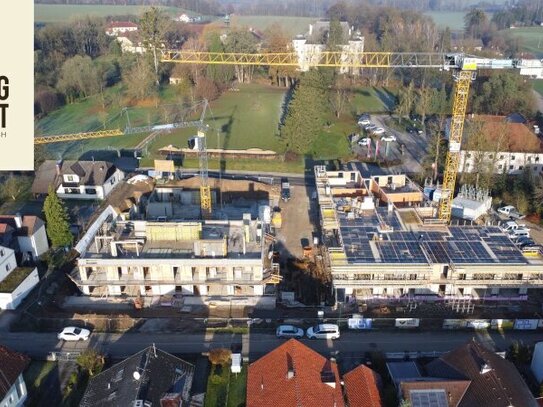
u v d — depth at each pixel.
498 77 163.62
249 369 57.00
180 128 154.38
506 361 56.53
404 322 69.00
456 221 98.56
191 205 108.81
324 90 162.50
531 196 103.44
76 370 61.31
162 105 174.62
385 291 75.25
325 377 54.09
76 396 57.72
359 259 73.44
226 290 76.31
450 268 72.19
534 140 119.56
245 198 112.00
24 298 74.50
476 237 80.12
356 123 159.50
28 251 81.75
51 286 76.69
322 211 88.00
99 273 76.06
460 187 112.44
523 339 67.12
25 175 116.69
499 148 115.19
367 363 61.66
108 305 74.00
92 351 61.22
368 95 193.00
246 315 71.81
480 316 72.00
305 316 71.38
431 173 118.56
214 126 155.50
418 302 74.06
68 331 66.88
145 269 75.81
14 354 55.81
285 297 75.50
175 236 79.19
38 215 99.50
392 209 88.19
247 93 193.12
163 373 53.47
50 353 63.50
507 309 73.50
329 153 135.25
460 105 94.31
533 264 72.38
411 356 62.88
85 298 75.44
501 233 81.38
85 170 109.19
